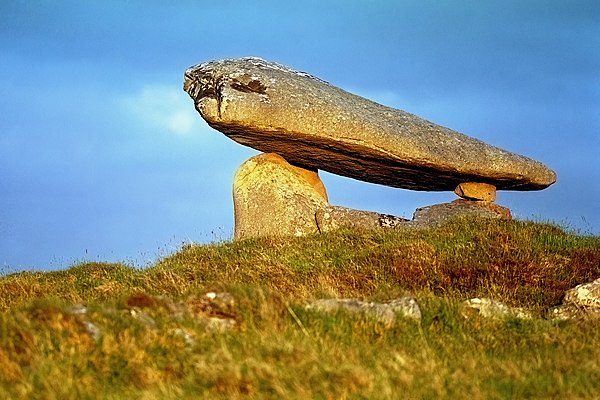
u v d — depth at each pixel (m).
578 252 22.89
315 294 17.19
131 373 11.32
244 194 29.67
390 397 10.52
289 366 11.30
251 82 27.48
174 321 12.94
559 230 25.25
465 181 30.89
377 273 21.69
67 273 25.17
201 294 14.33
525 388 11.31
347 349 12.46
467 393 10.96
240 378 10.88
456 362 12.54
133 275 23.34
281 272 21.94
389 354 12.34
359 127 27.75
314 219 29.25
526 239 23.81
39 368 11.07
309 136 27.47
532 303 20.14
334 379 10.95
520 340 14.66
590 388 11.30
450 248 23.20
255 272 22.06
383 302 15.52
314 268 22.25
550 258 22.62
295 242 25.33
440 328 14.91
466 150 29.69
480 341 14.47
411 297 15.55
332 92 29.23
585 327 15.67
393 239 24.33
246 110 26.70
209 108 27.08
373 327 13.91
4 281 23.39
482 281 21.42
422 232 25.31
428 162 28.83
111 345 11.85
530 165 30.83
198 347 12.11
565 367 12.48
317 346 12.32
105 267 25.25
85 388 10.79
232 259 23.88
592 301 19.23
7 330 11.97
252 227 29.22
